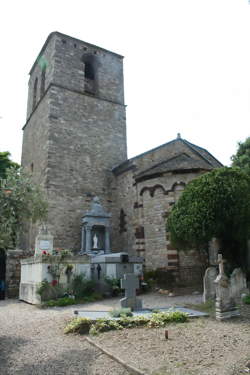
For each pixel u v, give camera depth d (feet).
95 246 57.77
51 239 44.21
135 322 24.77
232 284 34.17
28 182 26.40
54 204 59.72
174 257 49.80
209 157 73.26
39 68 81.56
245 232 38.81
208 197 39.37
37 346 21.03
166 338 21.03
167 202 53.57
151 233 54.54
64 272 40.45
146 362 16.89
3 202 24.31
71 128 67.46
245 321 25.18
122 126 75.92
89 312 29.84
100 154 69.67
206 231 38.34
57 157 63.26
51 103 66.54
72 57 73.97
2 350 20.44
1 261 51.26
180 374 15.08
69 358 18.54
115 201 66.95
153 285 47.83
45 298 37.91
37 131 72.18
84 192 64.28
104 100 75.15
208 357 17.31
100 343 20.70
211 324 24.62
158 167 58.44
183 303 34.47
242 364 15.97
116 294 42.83
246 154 74.49
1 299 47.91
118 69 81.97
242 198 38.78
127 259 45.83
